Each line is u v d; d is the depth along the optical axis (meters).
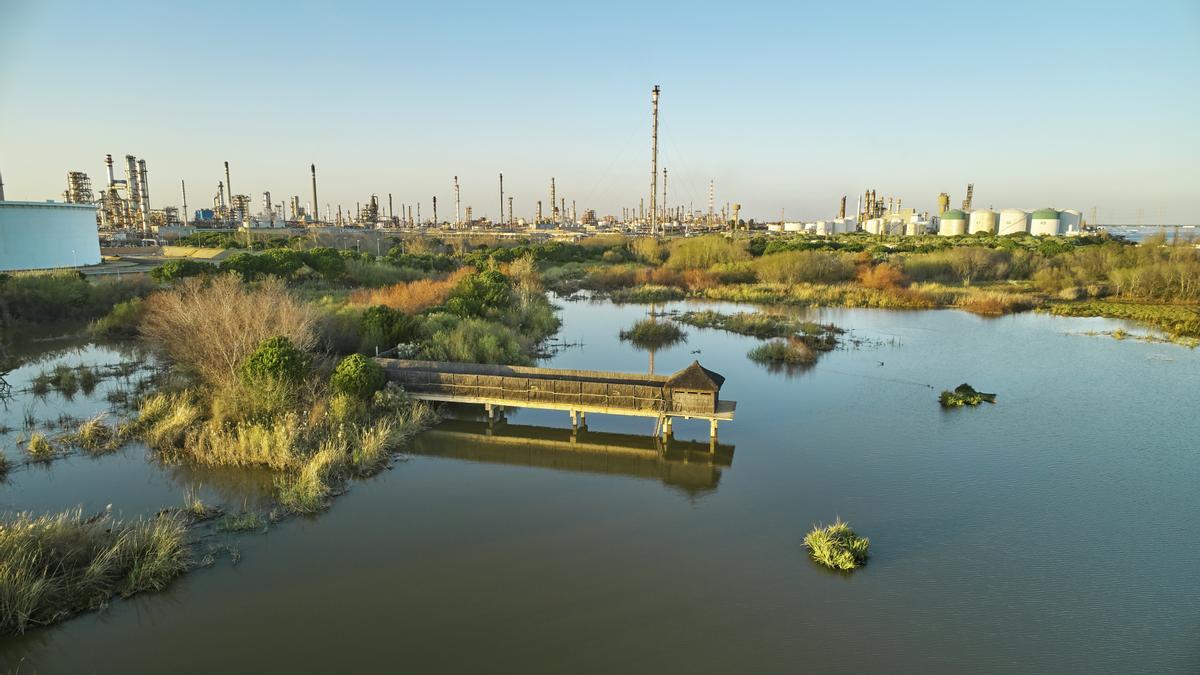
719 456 20.20
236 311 24.58
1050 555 14.45
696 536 15.20
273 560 13.81
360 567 13.64
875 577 13.55
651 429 22.67
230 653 10.96
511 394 22.27
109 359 30.81
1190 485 18.03
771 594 12.91
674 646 11.35
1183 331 39.34
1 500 15.97
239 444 18.47
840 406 25.22
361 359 22.52
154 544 13.33
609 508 16.62
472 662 10.88
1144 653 11.30
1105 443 21.19
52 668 10.53
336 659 10.87
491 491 17.59
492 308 38.53
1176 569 13.92
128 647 11.05
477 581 13.23
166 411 21.38
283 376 21.12
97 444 19.52
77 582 12.33
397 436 20.44
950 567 13.94
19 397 24.23
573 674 10.64
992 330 41.06
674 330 38.78
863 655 11.18
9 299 38.50
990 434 22.09
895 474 18.80
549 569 13.73
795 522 15.94
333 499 16.81
